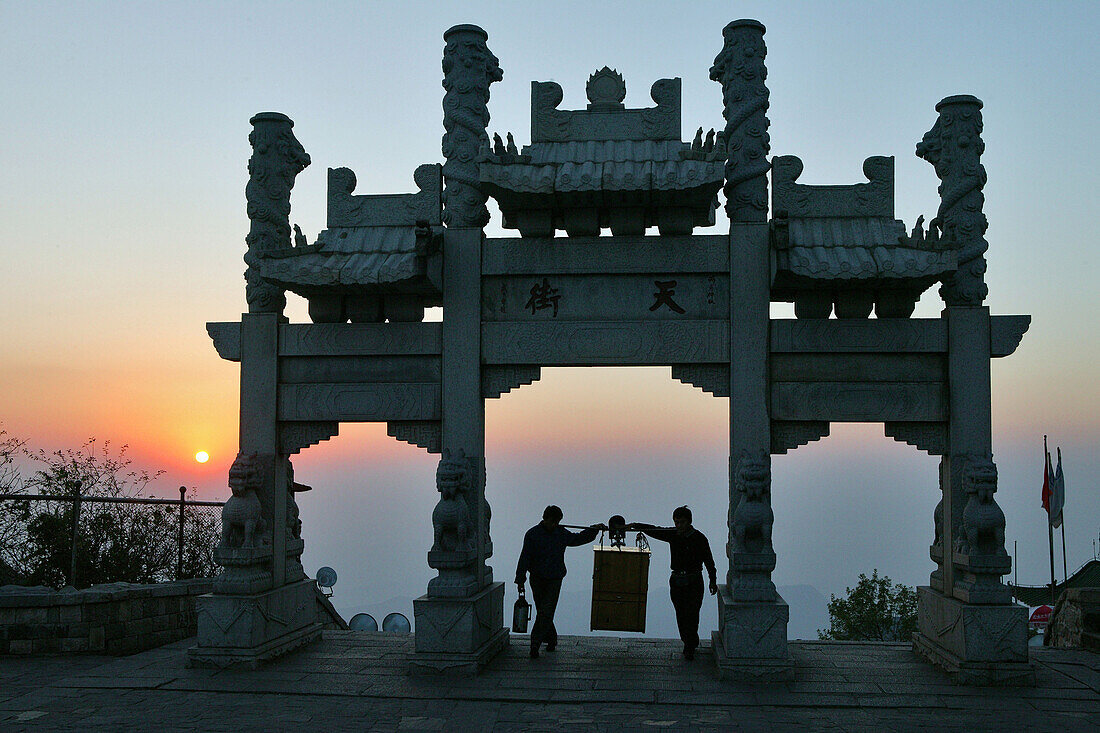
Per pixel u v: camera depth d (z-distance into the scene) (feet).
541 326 36.22
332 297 37.50
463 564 34.47
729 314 35.73
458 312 36.60
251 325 37.63
